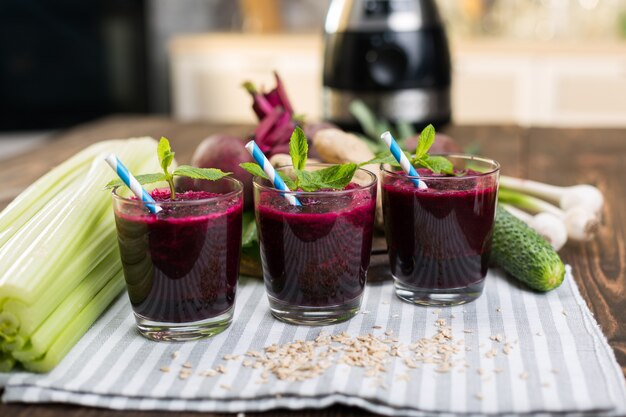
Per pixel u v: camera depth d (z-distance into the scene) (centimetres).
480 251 78
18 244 71
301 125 97
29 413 65
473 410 63
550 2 247
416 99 135
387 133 77
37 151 130
